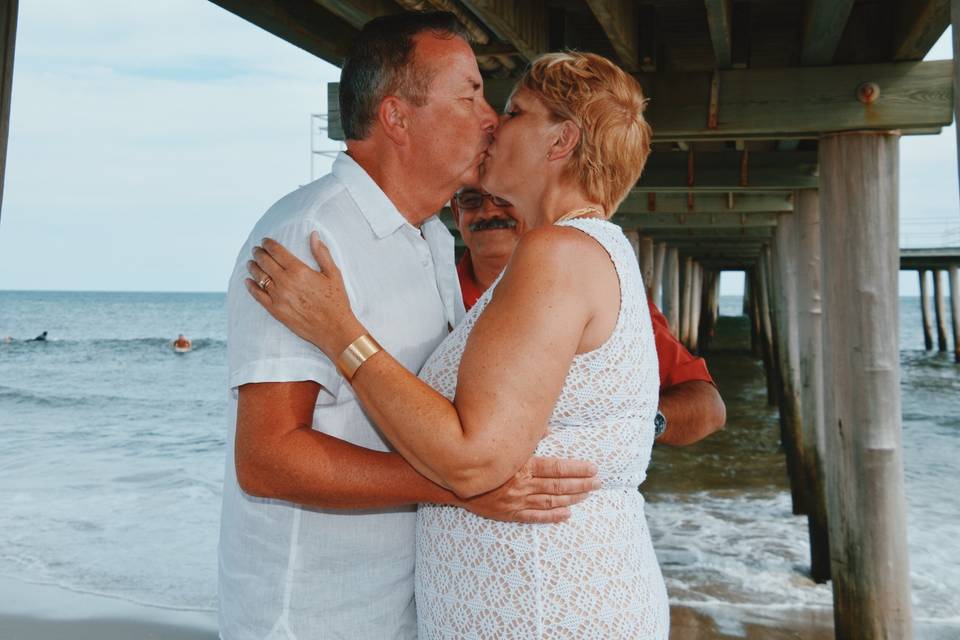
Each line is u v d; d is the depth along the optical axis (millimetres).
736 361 29297
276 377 1617
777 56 7086
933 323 55531
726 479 11234
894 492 4961
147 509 9938
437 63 1836
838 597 5129
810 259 8414
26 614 6402
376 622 1853
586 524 1650
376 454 1641
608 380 1611
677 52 6918
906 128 4992
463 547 1687
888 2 5008
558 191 1772
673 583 6945
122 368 32031
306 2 4418
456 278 2199
